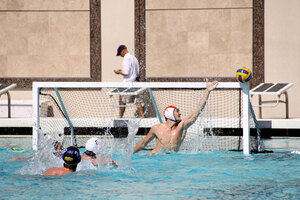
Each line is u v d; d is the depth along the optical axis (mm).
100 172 15578
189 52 34781
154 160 18312
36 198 12164
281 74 33688
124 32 34969
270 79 33812
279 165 17219
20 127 28594
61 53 35531
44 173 15172
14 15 35562
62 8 35375
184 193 12781
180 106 31109
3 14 35562
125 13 34938
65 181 14148
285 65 33688
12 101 31578
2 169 16062
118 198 12203
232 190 13125
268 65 33812
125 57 29797
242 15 34156
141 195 12531
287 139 26078
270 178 14789
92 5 35031
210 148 21922
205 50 34625
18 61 35781
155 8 34812
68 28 35406
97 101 33438
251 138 26203
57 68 35594
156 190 13148
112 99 33406
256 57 33875
